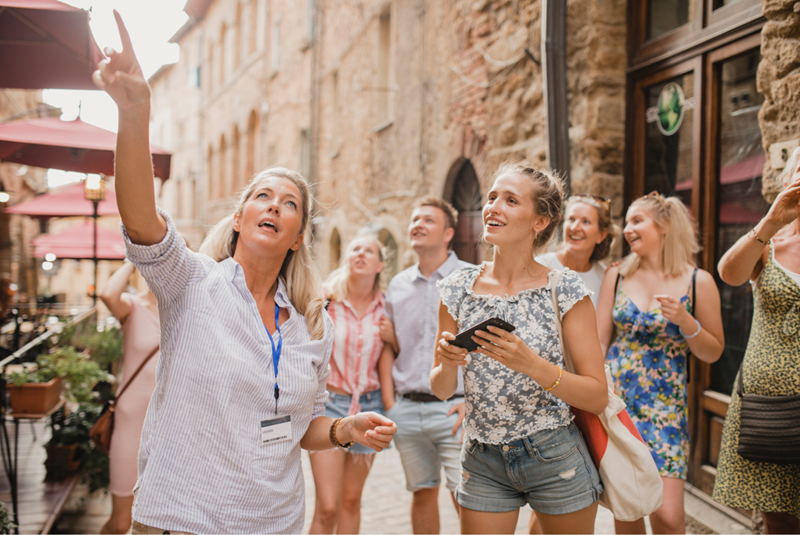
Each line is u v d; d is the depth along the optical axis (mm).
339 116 12742
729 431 2488
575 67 4988
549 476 1965
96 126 5301
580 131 4910
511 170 2049
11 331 6969
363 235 3307
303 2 14906
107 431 3549
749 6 3553
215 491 1604
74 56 3742
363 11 11242
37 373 4355
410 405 3133
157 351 3516
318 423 1972
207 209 24359
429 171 8375
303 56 15078
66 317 6020
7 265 14195
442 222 3217
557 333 1949
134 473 3424
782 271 2291
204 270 1719
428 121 8383
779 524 2451
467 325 2053
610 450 2006
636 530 2508
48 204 8602
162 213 1629
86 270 27109
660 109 4488
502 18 6258
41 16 3104
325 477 2912
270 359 1745
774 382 2273
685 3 4230
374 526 3857
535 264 2082
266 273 1854
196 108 26844
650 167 4613
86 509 4590
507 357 1764
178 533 1565
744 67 3676
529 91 5695
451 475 3018
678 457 2531
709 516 3494
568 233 3156
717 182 3906
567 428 2016
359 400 3191
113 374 6031
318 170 14023
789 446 2176
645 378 2652
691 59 4082
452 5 7543
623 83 4789
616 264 2947
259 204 1813
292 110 15898
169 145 31359
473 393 2023
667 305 2496
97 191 7379
